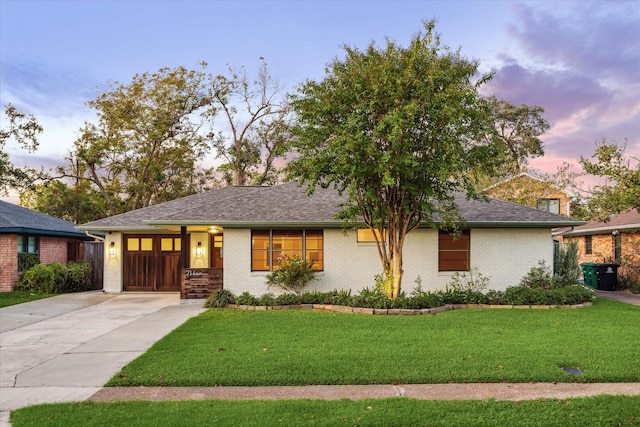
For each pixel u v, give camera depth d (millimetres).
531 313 12930
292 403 5836
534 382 6797
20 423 5277
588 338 9438
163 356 8148
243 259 15727
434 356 8008
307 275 15320
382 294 13938
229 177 36562
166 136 33188
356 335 9844
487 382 6797
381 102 12539
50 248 21688
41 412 5625
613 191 18141
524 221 15633
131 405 5867
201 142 34719
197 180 36125
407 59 12789
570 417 5406
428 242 16016
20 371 7551
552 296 14258
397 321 11633
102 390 6574
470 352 8266
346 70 13383
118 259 19016
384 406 5754
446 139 12375
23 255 19547
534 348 8547
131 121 32125
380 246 15789
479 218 15844
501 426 5199
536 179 27797
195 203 19297
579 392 6348
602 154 18109
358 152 12438
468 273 16031
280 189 18812
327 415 5465
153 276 19172
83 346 9297
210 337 9734
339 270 15859
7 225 18484
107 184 34906
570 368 7457
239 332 10250
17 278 19125
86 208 32219
